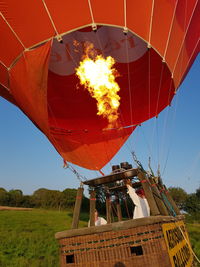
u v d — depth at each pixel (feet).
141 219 11.58
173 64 20.65
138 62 23.82
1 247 32.89
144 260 11.12
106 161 25.64
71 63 23.88
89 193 16.44
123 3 16.02
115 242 11.76
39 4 15.47
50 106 24.77
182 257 14.10
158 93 25.54
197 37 20.86
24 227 51.42
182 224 17.88
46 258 28.40
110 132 27.40
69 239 12.80
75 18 16.20
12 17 15.60
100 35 22.62
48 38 16.34
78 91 25.27
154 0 16.33
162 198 15.79
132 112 27.25
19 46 16.30
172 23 17.95
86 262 12.04
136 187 18.34
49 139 16.87
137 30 17.53
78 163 22.43
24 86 16.24
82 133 26.04
